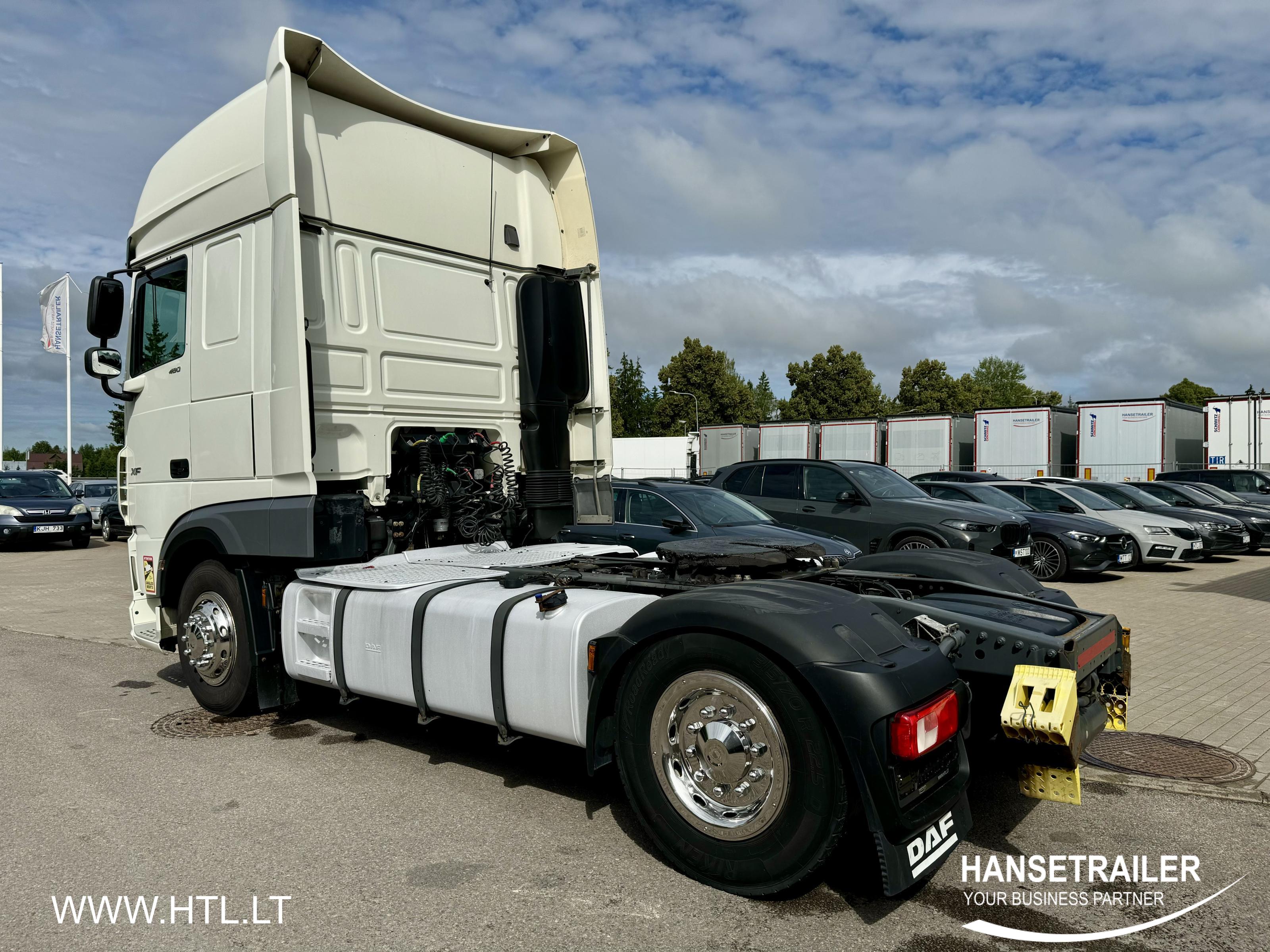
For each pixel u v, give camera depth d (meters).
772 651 2.85
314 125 4.88
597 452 6.10
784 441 35.19
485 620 3.72
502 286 5.86
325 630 4.45
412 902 2.96
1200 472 21.66
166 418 5.52
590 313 6.13
